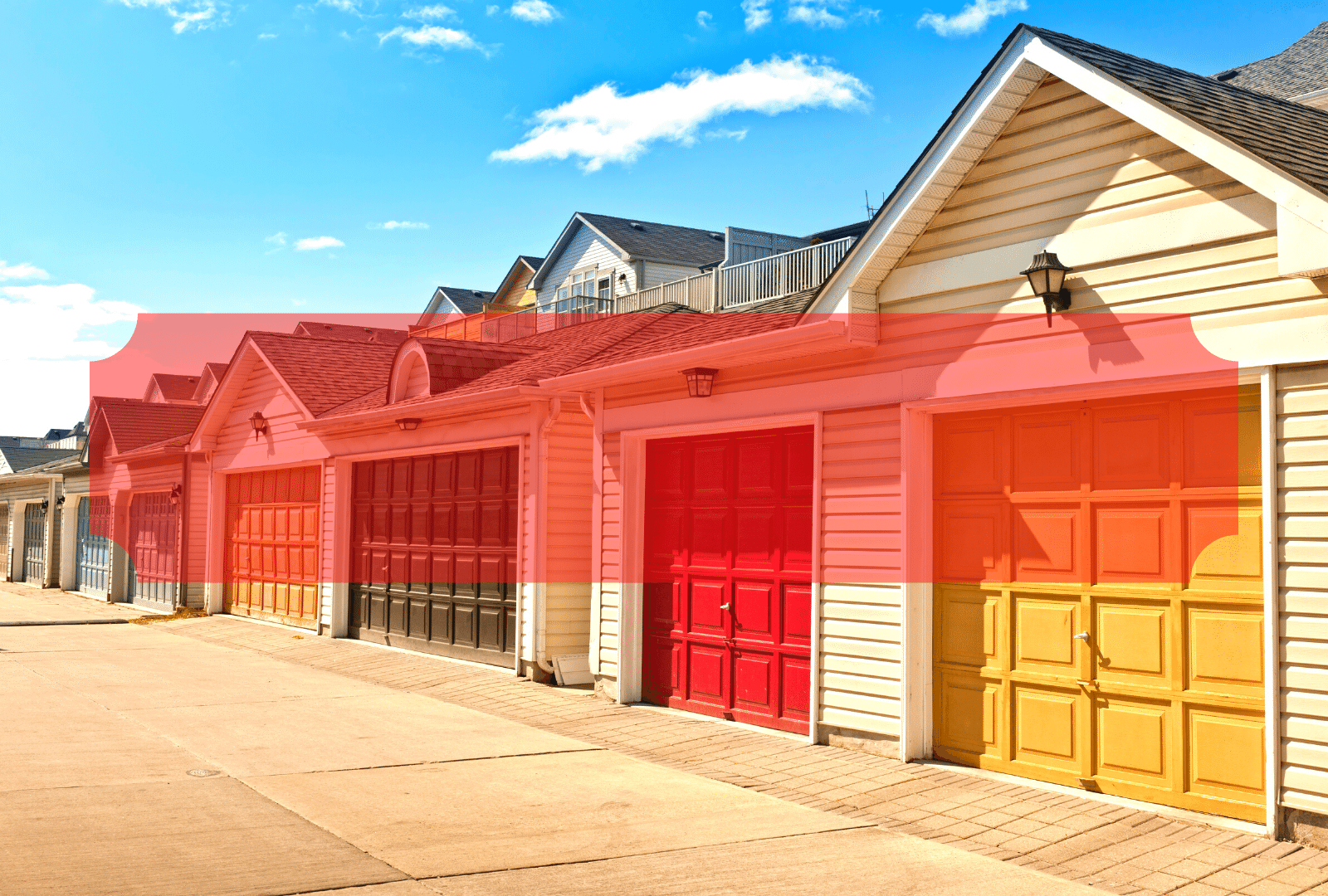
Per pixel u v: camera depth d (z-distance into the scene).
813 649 8.44
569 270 38.84
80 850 5.51
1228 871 5.31
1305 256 5.47
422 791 6.98
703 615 9.90
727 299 25.00
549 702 10.48
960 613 7.59
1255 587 6.00
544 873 5.35
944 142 7.29
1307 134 6.91
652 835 6.06
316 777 7.32
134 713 9.59
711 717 9.68
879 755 7.88
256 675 12.27
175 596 20.19
